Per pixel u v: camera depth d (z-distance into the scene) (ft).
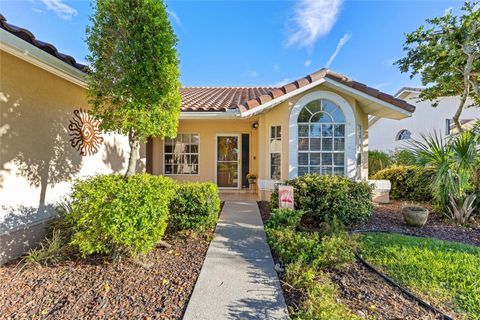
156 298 10.14
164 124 16.34
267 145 29.04
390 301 9.91
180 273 12.12
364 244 15.16
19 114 14.43
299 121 26.25
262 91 42.37
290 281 11.18
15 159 14.21
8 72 13.74
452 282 11.12
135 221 12.47
